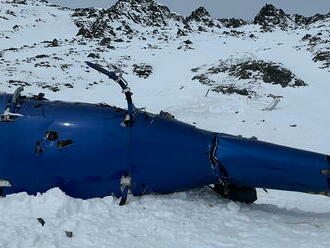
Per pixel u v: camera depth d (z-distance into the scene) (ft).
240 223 19.79
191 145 22.57
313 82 128.16
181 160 22.33
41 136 21.77
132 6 288.30
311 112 90.84
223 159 22.24
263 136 65.41
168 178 22.36
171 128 23.00
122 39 224.33
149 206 20.85
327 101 104.53
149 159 22.09
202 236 18.06
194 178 22.63
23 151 21.59
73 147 21.56
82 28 245.04
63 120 22.13
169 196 22.79
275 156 21.97
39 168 21.47
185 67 155.22
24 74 130.72
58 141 21.62
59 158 21.44
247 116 85.20
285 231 19.12
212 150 22.56
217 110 93.81
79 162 21.47
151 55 177.37
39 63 147.64
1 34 249.14
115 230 18.08
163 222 19.13
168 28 267.80
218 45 197.06
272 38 216.33
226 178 22.53
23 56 174.60
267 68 131.85
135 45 203.92
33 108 22.98
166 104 100.73
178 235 18.03
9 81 117.19
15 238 16.49
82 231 17.67
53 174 21.47
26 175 21.56
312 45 176.96
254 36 223.92
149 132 22.43
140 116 23.09
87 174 21.54
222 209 21.27
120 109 23.43
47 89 114.93
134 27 262.06
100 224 18.49
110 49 191.83
